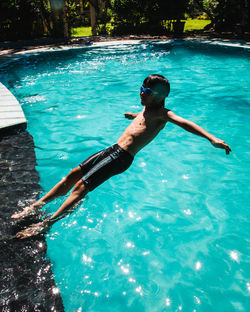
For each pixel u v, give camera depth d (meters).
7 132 4.86
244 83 8.67
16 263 2.33
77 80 9.27
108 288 2.32
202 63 11.14
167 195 3.67
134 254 2.71
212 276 2.48
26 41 14.69
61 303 2.02
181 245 2.84
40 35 17.36
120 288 2.34
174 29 16.97
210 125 5.76
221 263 2.62
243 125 5.75
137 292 2.31
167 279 2.45
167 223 3.15
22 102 7.27
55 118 6.27
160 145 5.04
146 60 11.85
